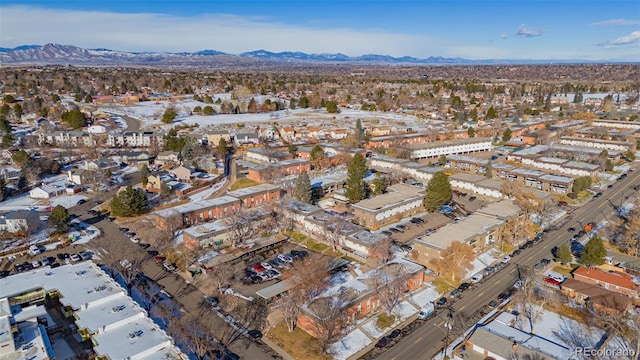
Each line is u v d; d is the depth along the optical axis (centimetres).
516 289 6419
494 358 4847
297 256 7419
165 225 8175
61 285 5803
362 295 5759
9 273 6775
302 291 5678
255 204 9725
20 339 4872
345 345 5191
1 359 4525
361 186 9812
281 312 5716
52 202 9888
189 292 6325
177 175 11525
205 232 7681
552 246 7925
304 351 5072
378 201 9194
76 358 4784
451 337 5334
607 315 5650
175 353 4581
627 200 10325
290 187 10388
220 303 6047
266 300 6059
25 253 7469
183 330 5306
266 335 5391
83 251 7600
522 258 7475
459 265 6750
